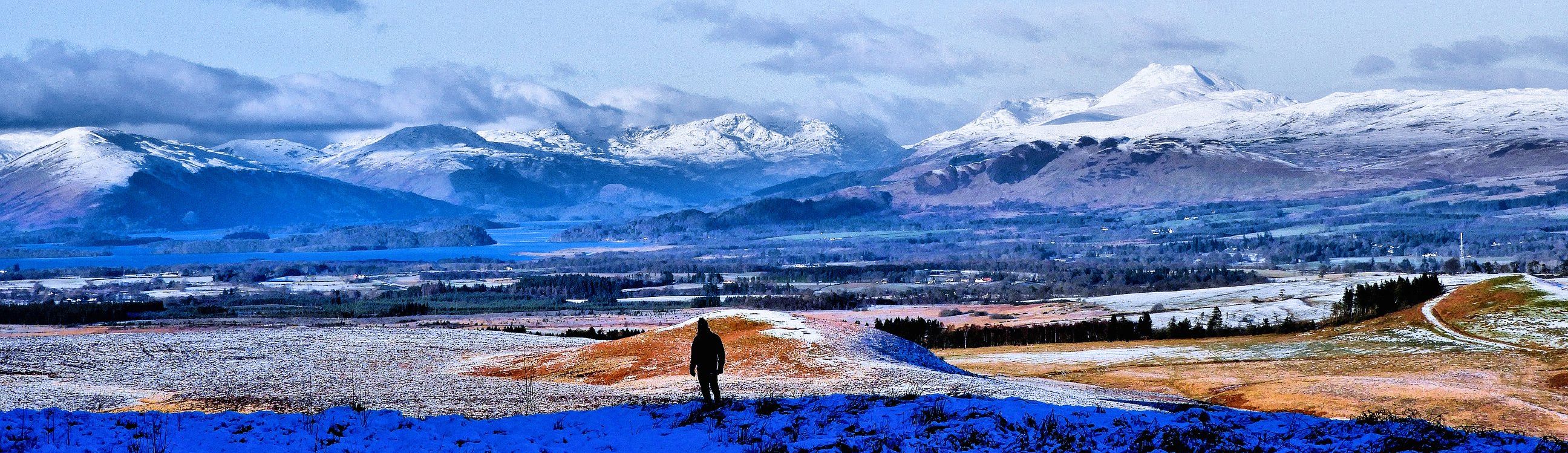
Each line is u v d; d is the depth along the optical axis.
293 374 89.56
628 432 37.81
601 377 85.94
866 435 34.91
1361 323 199.50
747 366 86.56
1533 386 116.25
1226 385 111.31
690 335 102.94
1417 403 92.44
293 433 35.25
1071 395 70.69
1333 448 32.47
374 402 59.75
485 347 120.75
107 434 34.12
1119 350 171.38
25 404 64.75
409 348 118.62
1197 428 35.25
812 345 94.88
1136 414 41.09
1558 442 32.84
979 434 34.56
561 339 132.50
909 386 71.56
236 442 33.38
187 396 70.56
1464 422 83.50
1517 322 170.38
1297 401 95.38
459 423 39.00
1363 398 95.50
